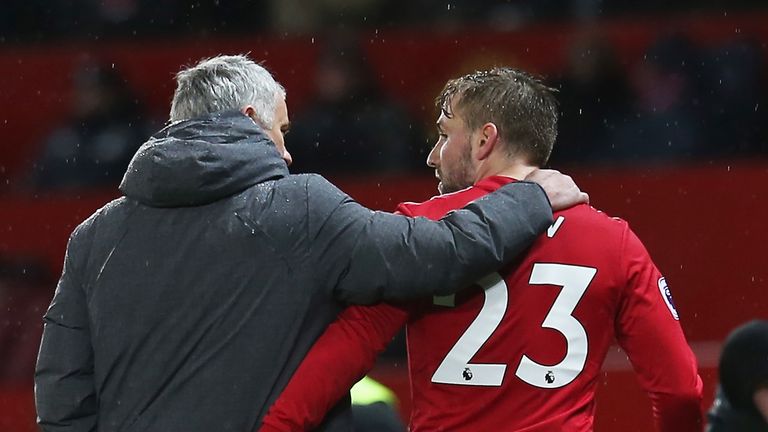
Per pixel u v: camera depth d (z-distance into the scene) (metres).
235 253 12.56
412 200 32.38
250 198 12.69
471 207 12.73
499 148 13.34
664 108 36.00
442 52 39.28
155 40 40.97
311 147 34.44
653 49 37.09
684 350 13.20
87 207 33.69
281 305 12.53
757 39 38.56
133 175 12.76
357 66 35.59
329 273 12.58
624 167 34.66
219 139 12.70
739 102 36.25
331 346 12.60
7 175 39.56
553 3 40.84
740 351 15.95
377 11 40.78
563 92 35.88
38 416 13.21
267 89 13.46
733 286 31.38
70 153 35.12
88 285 12.98
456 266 12.45
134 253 12.77
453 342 12.98
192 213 12.72
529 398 12.80
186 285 12.59
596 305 12.95
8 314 31.02
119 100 35.78
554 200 13.08
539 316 12.87
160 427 12.52
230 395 12.48
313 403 12.48
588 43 36.34
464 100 13.41
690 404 13.22
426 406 13.17
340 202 12.73
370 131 34.66
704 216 31.69
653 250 31.86
